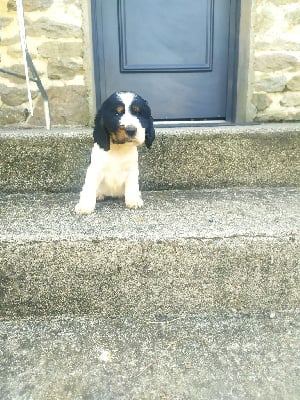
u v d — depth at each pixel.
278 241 1.52
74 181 2.07
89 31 2.56
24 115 2.58
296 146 2.10
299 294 1.58
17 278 1.51
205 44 2.88
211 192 2.07
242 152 2.10
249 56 2.61
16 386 1.22
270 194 2.02
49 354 1.35
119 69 2.89
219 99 2.99
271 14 2.55
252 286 1.56
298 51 2.62
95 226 1.58
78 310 1.56
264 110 2.70
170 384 1.23
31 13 2.45
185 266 1.53
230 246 1.51
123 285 1.54
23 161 2.03
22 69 2.52
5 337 1.44
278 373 1.27
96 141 1.78
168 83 2.94
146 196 2.01
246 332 1.46
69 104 2.61
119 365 1.30
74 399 1.18
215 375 1.26
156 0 2.79
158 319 1.54
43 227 1.57
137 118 1.71
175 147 2.07
